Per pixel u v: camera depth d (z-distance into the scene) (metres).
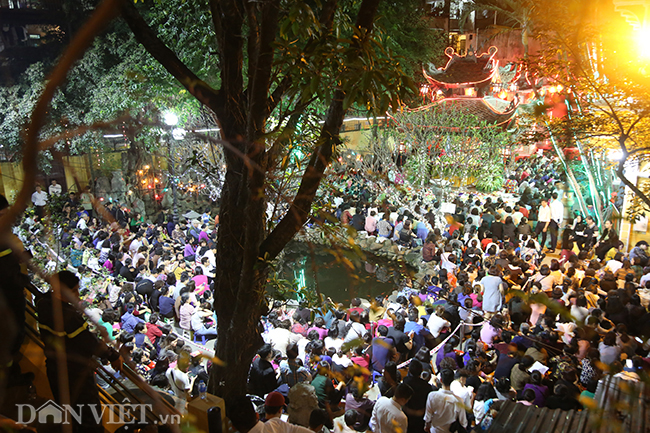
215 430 3.06
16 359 3.31
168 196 20.78
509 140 23.45
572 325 8.01
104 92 17.86
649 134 7.38
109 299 11.14
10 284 2.55
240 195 3.62
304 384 5.23
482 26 39.09
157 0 4.43
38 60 18.94
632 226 13.63
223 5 3.39
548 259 14.38
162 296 11.54
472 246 13.26
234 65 3.55
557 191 15.27
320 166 3.42
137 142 16.11
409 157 23.28
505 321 8.42
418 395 6.31
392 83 2.73
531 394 6.53
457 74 32.88
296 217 3.31
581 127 7.80
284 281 4.21
